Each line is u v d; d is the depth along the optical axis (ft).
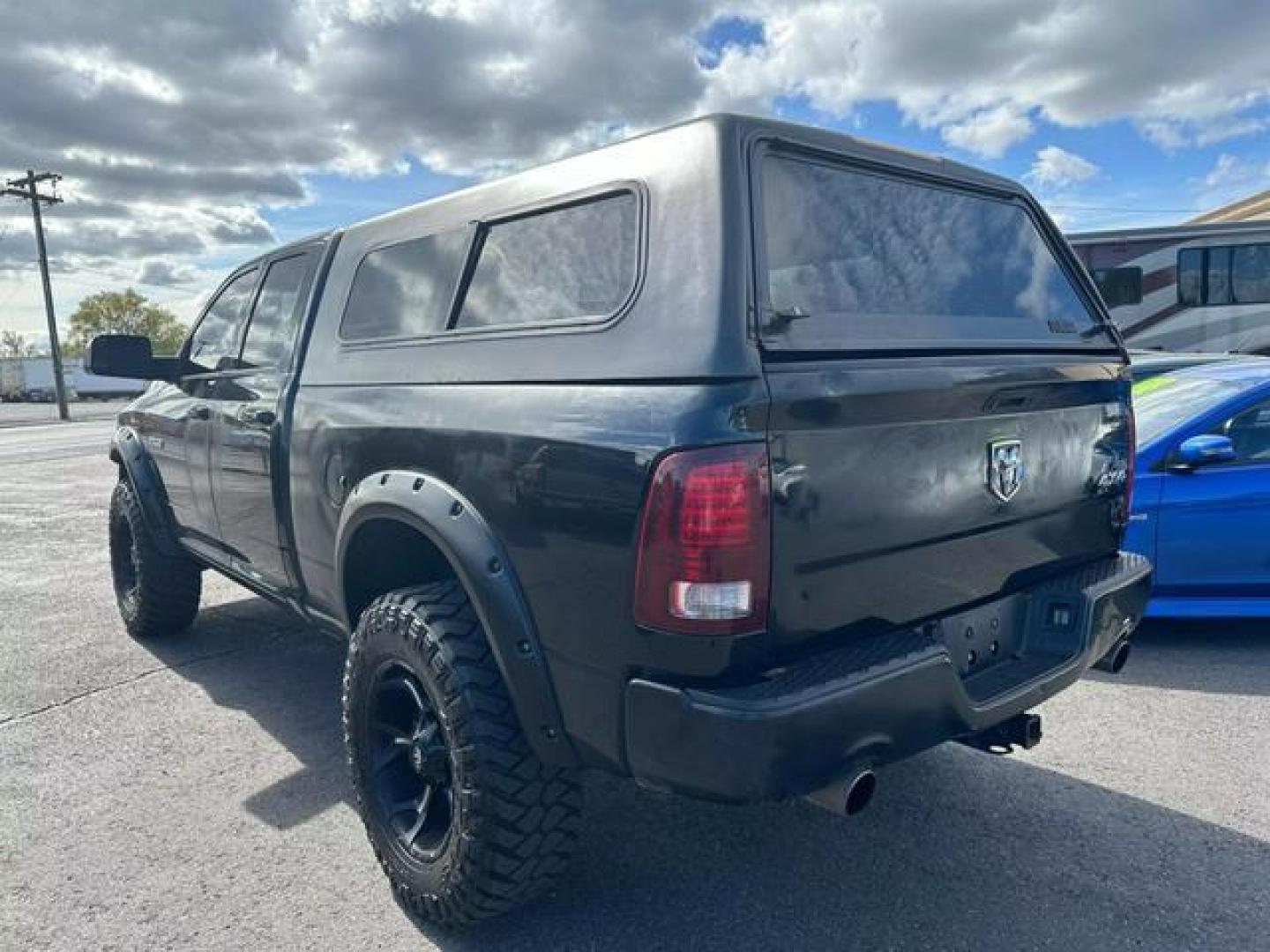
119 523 17.03
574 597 7.06
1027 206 10.15
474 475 7.89
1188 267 43.11
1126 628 9.57
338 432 9.84
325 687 14.73
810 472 6.63
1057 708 13.28
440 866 8.17
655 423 6.52
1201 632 16.79
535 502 7.29
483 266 8.87
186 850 9.93
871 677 6.71
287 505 11.32
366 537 9.47
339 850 9.93
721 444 6.26
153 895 9.11
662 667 6.54
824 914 8.61
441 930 8.52
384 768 9.10
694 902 8.84
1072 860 9.38
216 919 8.71
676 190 7.16
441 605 8.30
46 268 123.95
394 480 8.70
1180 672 14.70
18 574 23.04
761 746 6.20
